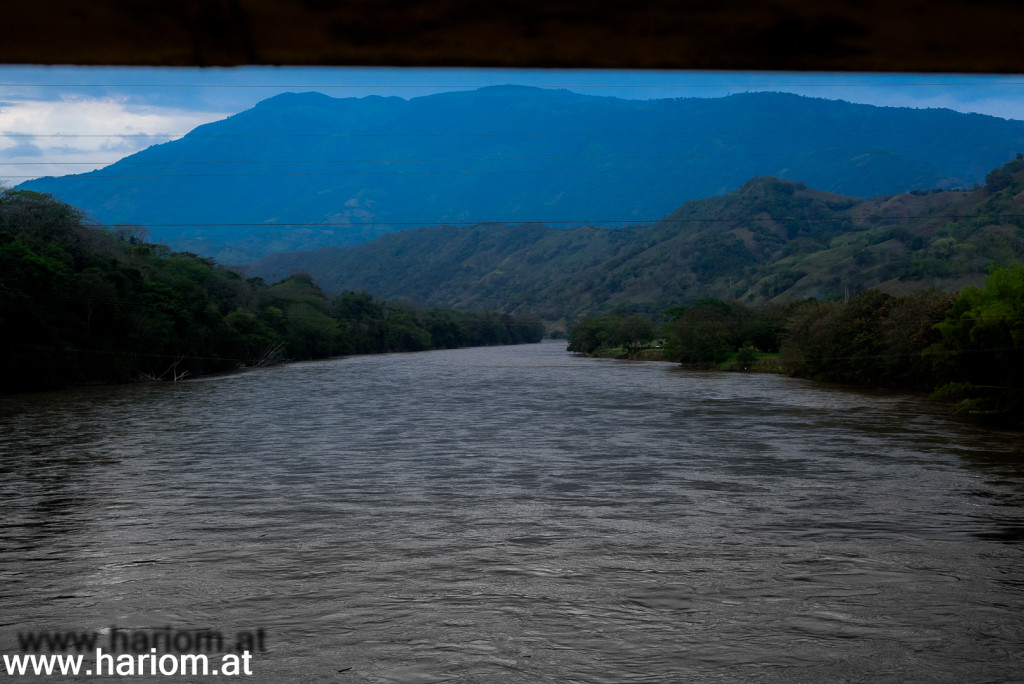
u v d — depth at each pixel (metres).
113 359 84.44
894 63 3.12
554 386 83.69
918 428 48.59
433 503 29.00
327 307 167.50
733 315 118.62
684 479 33.38
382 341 176.50
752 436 45.91
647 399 68.62
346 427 50.81
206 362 102.44
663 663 15.82
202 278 125.44
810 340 87.00
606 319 176.88
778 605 18.75
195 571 21.19
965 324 55.75
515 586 20.00
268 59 2.92
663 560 22.03
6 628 17.48
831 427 49.41
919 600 19.05
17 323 72.25
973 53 3.01
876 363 77.56
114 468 36.19
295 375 100.94
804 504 28.70
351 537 24.39
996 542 23.81
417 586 19.98
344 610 18.45
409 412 59.78
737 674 15.38
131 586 20.08
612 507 28.30
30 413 57.88
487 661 15.91
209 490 31.31
